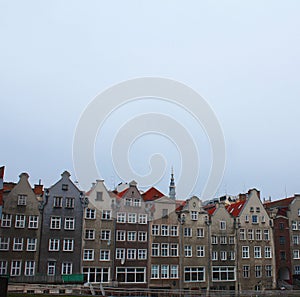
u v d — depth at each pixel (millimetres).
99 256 48125
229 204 63438
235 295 46344
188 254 52375
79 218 48312
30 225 46188
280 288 55156
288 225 58781
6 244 44625
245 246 55750
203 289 51250
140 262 49688
